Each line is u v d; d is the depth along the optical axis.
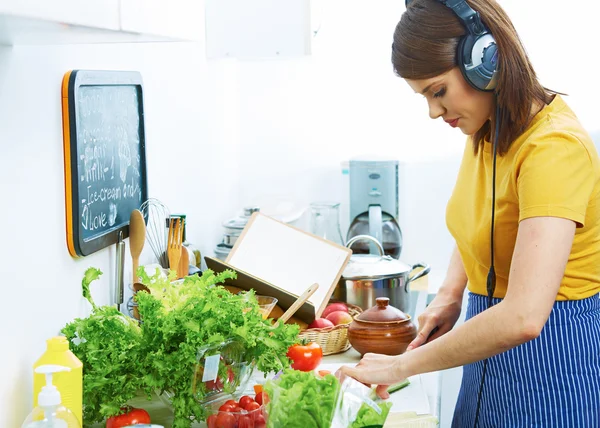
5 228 1.34
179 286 1.60
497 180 1.57
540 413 1.58
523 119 1.47
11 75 1.37
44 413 1.14
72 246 1.65
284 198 3.68
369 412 1.34
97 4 0.98
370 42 3.55
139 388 1.60
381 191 3.43
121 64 2.04
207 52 2.52
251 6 2.51
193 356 1.39
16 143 1.39
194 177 2.84
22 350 1.41
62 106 1.62
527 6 3.38
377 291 2.35
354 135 3.62
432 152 3.58
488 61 1.42
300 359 1.77
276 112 3.63
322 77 3.59
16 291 1.38
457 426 1.79
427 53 1.43
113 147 1.92
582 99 3.39
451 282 1.93
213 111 3.12
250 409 1.39
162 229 2.41
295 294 2.23
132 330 1.48
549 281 1.34
